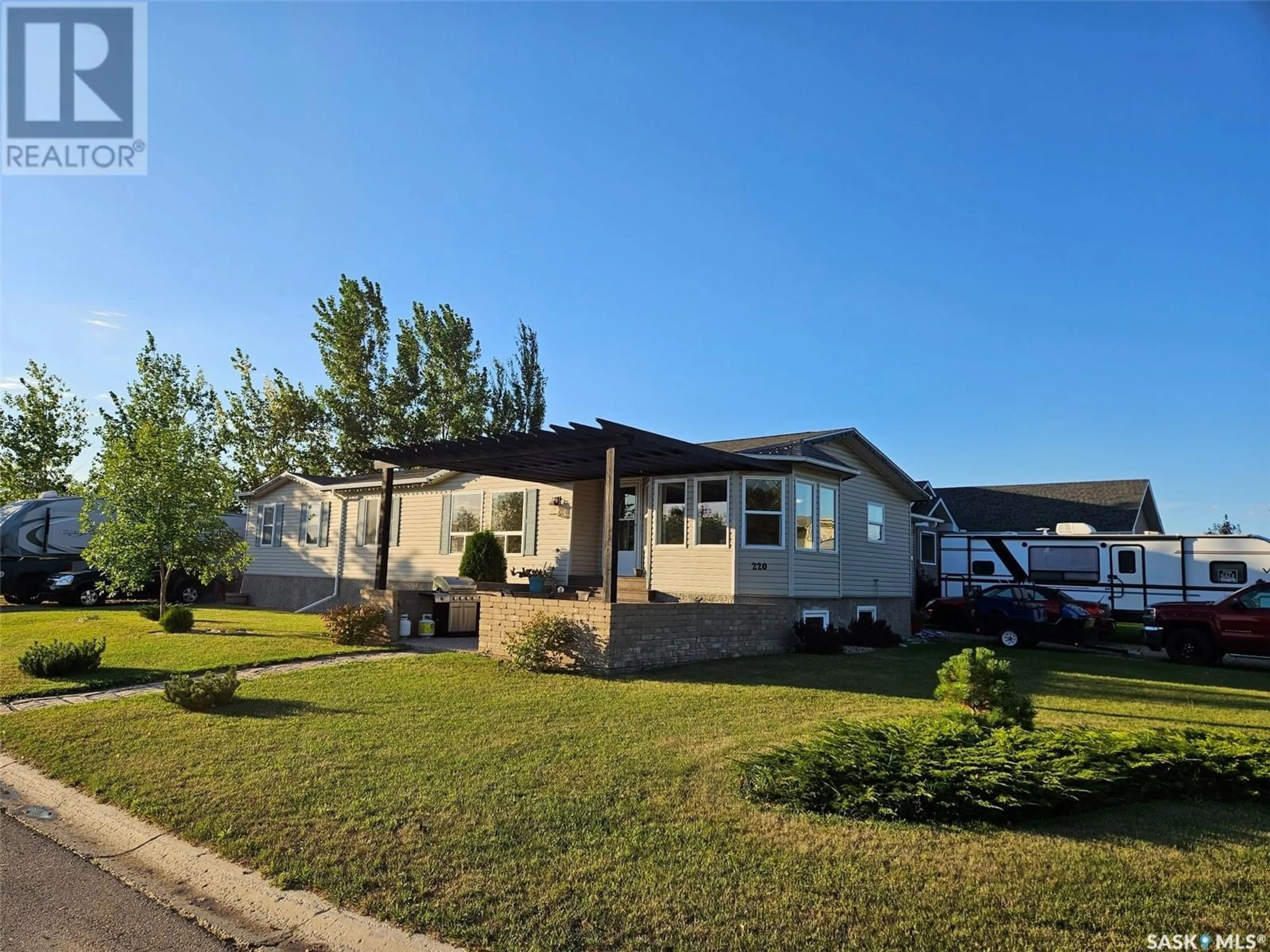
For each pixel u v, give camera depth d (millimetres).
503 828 5023
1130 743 6012
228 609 22828
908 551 20703
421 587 20125
